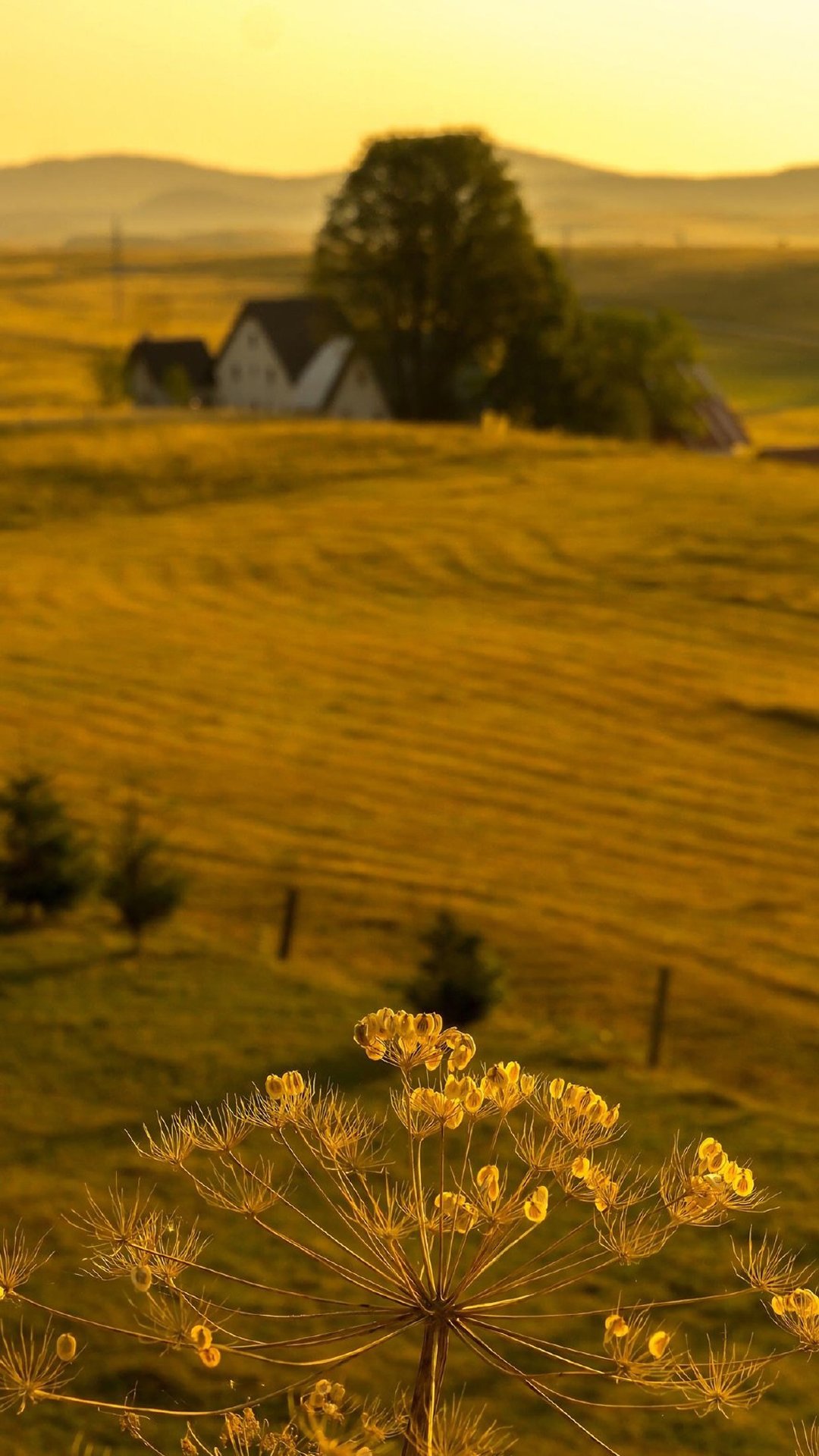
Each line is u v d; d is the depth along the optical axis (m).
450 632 83.06
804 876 51.09
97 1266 4.11
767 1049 36.12
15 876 40.66
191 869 48.41
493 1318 3.93
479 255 152.50
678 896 48.53
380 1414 3.75
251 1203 4.21
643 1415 19.11
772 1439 18.55
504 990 34.88
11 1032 32.16
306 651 79.62
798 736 67.00
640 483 122.19
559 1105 4.21
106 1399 18.59
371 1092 28.94
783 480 125.19
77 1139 26.86
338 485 121.69
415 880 48.41
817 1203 25.33
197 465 126.12
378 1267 4.07
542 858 51.66
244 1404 3.99
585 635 82.75
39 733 64.69
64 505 114.31
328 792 58.19
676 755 64.19
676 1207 4.04
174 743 64.06
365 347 159.25
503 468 128.12
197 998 35.31
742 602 88.69
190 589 92.19
